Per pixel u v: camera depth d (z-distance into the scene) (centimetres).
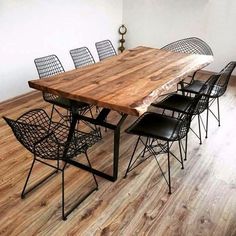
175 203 208
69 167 245
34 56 390
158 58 311
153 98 204
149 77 243
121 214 197
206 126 303
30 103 372
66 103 268
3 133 296
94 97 196
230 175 241
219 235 182
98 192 217
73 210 198
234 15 457
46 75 294
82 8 451
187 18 500
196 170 246
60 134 218
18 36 359
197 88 319
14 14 346
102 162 255
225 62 495
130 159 257
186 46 427
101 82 228
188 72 266
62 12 415
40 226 185
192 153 271
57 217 193
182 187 225
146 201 209
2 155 259
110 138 295
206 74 504
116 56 317
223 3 459
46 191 216
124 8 553
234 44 476
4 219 190
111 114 348
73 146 192
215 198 214
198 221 193
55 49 422
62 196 196
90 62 347
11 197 209
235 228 188
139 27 554
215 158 264
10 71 364
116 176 230
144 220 192
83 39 474
